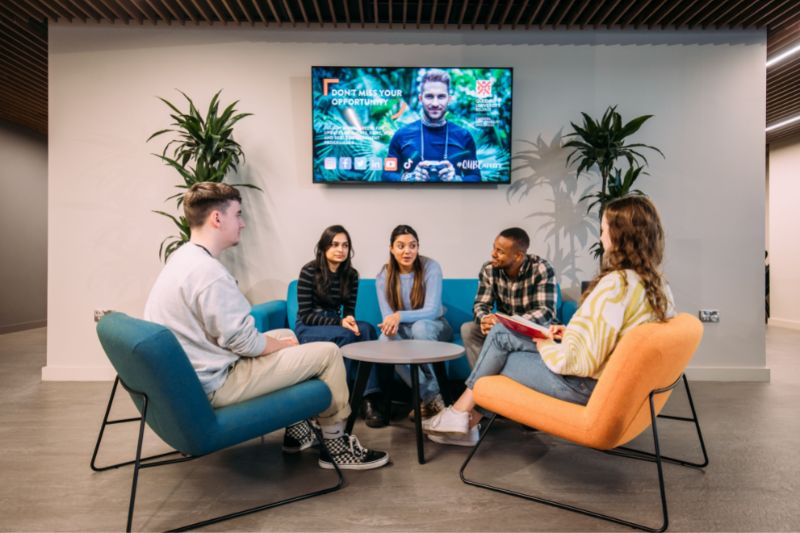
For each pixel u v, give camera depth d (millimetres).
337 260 2602
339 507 1577
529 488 1726
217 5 3154
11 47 3775
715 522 1486
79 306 3375
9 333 5773
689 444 2164
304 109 3418
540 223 3455
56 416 2555
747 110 3467
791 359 4223
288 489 1710
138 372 1331
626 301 1477
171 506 1590
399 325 2584
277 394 1597
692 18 3340
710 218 3471
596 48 3447
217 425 1430
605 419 1384
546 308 2387
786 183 6414
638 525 1452
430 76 3330
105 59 3369
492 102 3355
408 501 1620
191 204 1619
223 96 3408
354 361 2439
